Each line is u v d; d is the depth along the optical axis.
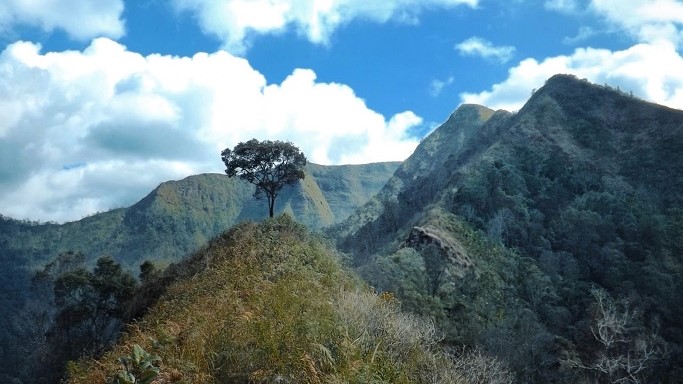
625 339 47.03
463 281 48.69
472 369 15.50
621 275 59.62
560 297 55.00
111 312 52.28
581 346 47.47
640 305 53.66
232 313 11.53
